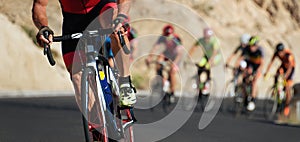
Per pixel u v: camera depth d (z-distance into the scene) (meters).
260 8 38.44
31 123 12.49
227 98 22.53
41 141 9.91
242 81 19.38
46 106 17.11
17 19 27.50
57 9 29.55
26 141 9.83
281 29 37.75
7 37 25.09
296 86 16.83
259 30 36.66
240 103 19.12
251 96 19.06
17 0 28.42
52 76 25.81
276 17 38.25
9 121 12.73
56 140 10.10
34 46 26.38
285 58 19.50
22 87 24.44
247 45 20.02
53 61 6.43
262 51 19.81
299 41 37.41
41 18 6.40
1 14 26.38
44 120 13.19
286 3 39.12
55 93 24.80
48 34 6.32
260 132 12.72
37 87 24.98
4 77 24.11
